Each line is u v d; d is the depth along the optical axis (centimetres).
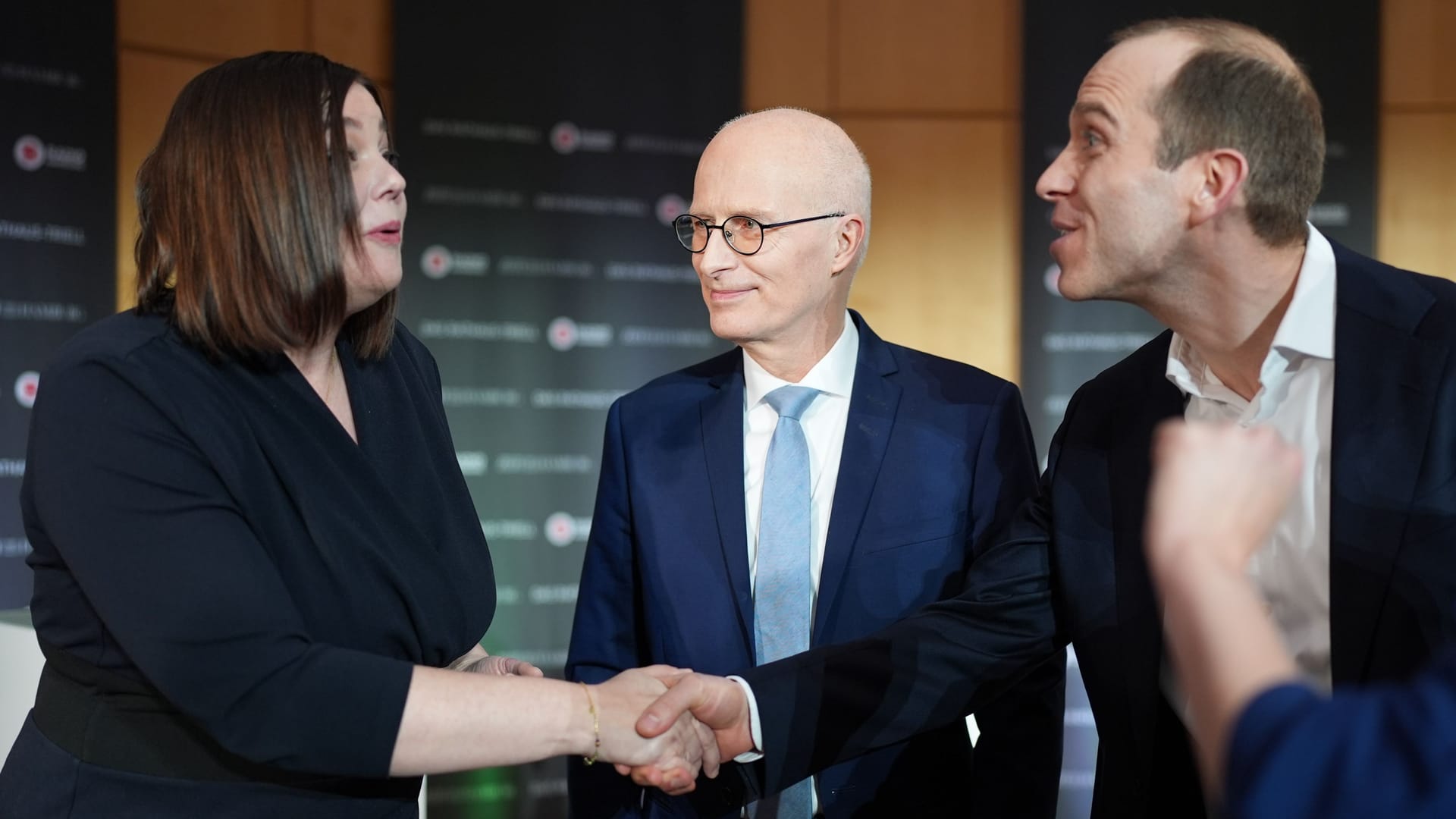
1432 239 434
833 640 161
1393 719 64
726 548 165
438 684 123
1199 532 77
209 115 123
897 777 162
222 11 400
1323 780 64
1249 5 404
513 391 411
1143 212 122
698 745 146
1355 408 117
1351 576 114
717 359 187
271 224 121
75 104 346
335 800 127
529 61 411
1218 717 70
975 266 449
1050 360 415
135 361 119
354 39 421
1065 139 412
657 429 177
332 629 128
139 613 113
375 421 144
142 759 120
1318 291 121
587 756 133
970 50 452
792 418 167
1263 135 118
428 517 144
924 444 167
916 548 163
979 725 170
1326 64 402
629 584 177
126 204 380
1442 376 114
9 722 177
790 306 162
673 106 423
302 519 127
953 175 450
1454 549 110
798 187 160
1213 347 131
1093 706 138
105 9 352
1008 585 149
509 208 409
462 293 405
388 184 133
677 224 170
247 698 115
